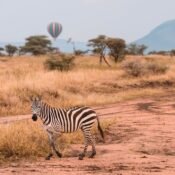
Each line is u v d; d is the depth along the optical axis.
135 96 45.16
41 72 52.16
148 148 20.73
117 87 48.62
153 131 25.09
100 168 16.50
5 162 17.86
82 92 43.81
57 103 37.00
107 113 33.38
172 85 53.34
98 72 55.16
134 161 17.88
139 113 32.94
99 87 46.91
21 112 33.97
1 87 38.53
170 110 34.59
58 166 16.91
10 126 22.48
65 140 21.91
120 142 22.53
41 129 22.45
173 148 20.75
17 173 15.64
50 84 42.50
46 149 19.78
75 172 15.72
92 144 18.88
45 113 18.55
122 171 15.93
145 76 55.44
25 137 20.39
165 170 16.17
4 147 19.16
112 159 18.34
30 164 17.42
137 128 26.12
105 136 24.25
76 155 19.56
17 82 40.53
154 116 31.22
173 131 25.05
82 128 18.81
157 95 46.72
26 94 37.72
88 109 18.95
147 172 15.77
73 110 18.83
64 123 18.62
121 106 37.56
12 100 35.59
